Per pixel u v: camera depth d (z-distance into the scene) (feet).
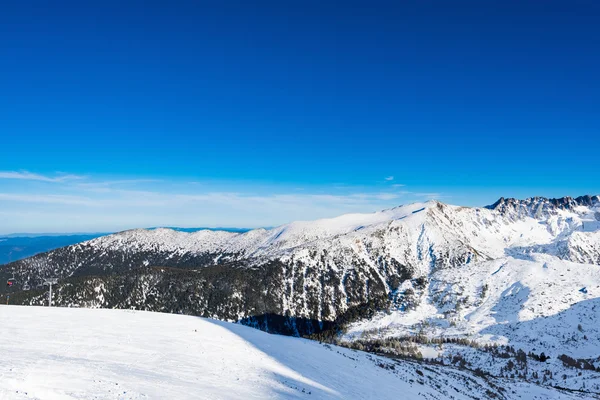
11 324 123.34
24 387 55.83
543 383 279.90
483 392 214.07
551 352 352.08
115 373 74.90
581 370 303.27
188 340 129.18
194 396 68.49
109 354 93.81
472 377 245.45
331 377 133.69
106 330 127.95
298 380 111.04
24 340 98.68
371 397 124.16
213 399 69.31
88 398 56.49
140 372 79.87
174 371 86.94
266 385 92.43
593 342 364.38
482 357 337.31
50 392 55.72
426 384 188.24
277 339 184.24
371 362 203.21
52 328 121.70
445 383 207.21
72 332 117.60
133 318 165.07
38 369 67.87
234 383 86.89
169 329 146.30
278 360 132.87
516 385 253.03
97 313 173.06
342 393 114.73
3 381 56.59
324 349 197.06
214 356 112.88
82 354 89.51
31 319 138.00
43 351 87.20
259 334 183.62
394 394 141.59
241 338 157.38
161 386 71.00
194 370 91.56
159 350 107.24
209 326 171.12
